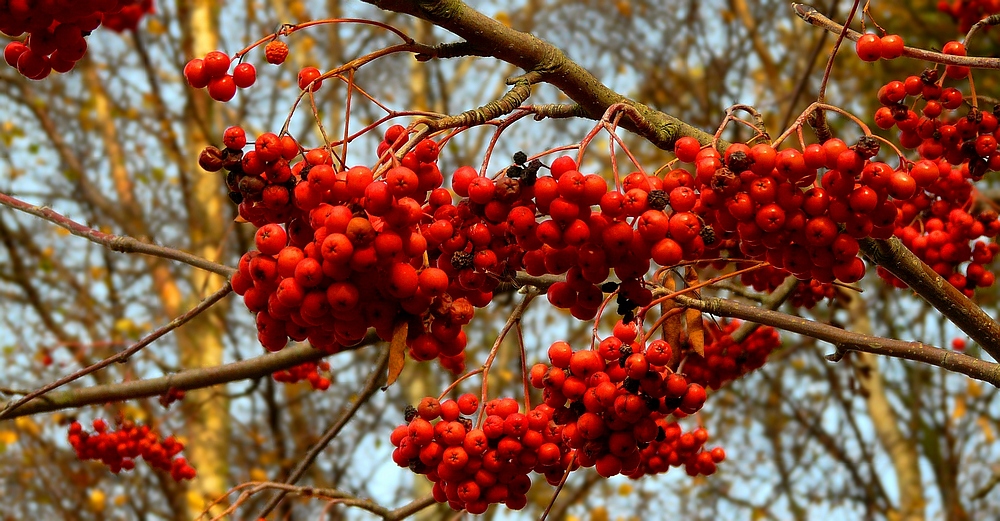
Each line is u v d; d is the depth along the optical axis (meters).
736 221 2.14
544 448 2.43
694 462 3.82
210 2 10.43
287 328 2.13
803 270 2.20
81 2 2.10
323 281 1.98
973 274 3.61
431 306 2.09
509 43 2.64
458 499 2.52
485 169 2.33
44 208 4.00
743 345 4.24
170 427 8.77
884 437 9.88
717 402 11.81
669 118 2.93
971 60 2.63
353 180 1.96
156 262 10.60
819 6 9.52
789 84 10.35
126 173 11.25
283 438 9.89
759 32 10.77
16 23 2.14
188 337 9.77
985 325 2.92
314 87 2.26
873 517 11.21
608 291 2.25
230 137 2.08
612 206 2.01
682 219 2.02
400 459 2.57
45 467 10.52
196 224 10.19
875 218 2.10
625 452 2.42
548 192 2.01
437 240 2.10
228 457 9.42
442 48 2.59
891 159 8.44
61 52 2.26
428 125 2.27
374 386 4.43
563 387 2.44
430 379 9.90
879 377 9.98
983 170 3.24
